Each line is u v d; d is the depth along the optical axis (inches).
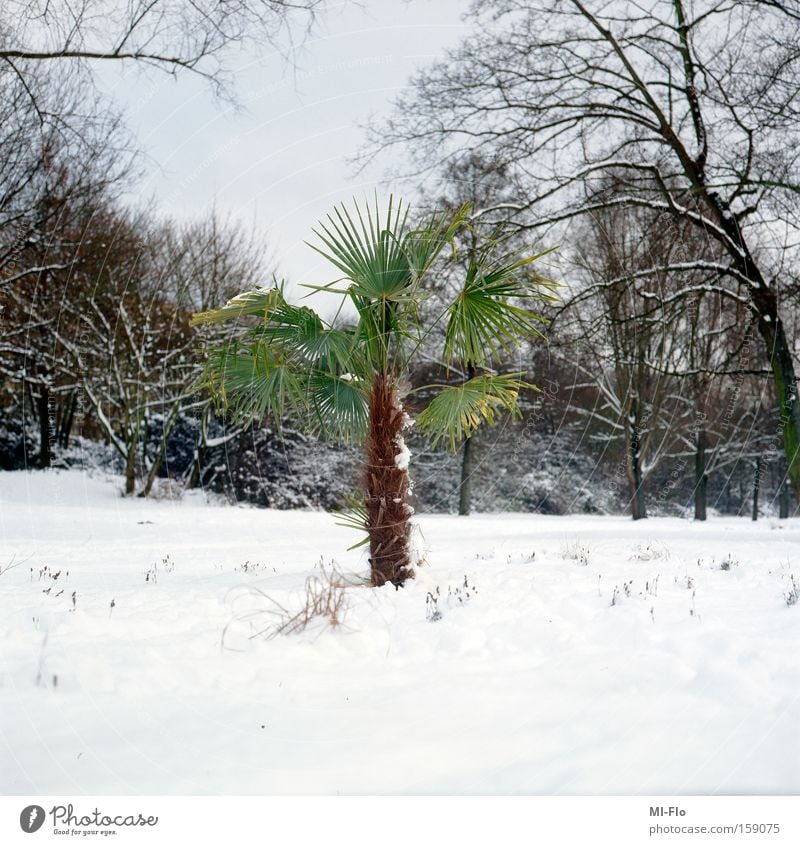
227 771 100.9
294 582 262.1
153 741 110.0
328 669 150.1
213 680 140.3
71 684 133.9
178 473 1019.3
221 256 842.2
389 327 256.5
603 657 153.2
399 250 241.4
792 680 134.3
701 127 518.3
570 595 219.1
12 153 605.9
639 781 99.3
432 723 118.0
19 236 732.0
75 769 101.2
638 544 404.2
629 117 521.0
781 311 566.6
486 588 240.8
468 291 240.7
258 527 620.4
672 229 546.3
